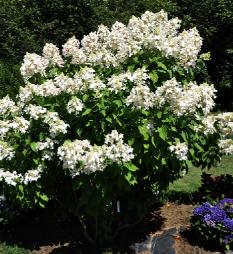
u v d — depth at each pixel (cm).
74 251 361
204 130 352
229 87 730
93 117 330
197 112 347
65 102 335
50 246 371
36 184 343
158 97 319
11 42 616
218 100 746
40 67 355
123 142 324
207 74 667
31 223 409
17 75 507
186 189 463
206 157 368
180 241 367
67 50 370
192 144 350
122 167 311
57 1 644
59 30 645
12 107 353
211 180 434
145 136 315
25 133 342
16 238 386
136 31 364
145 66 339
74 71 369
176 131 328
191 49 349
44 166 340
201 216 364
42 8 653
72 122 340
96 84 324
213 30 709
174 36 389
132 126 326
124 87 322
